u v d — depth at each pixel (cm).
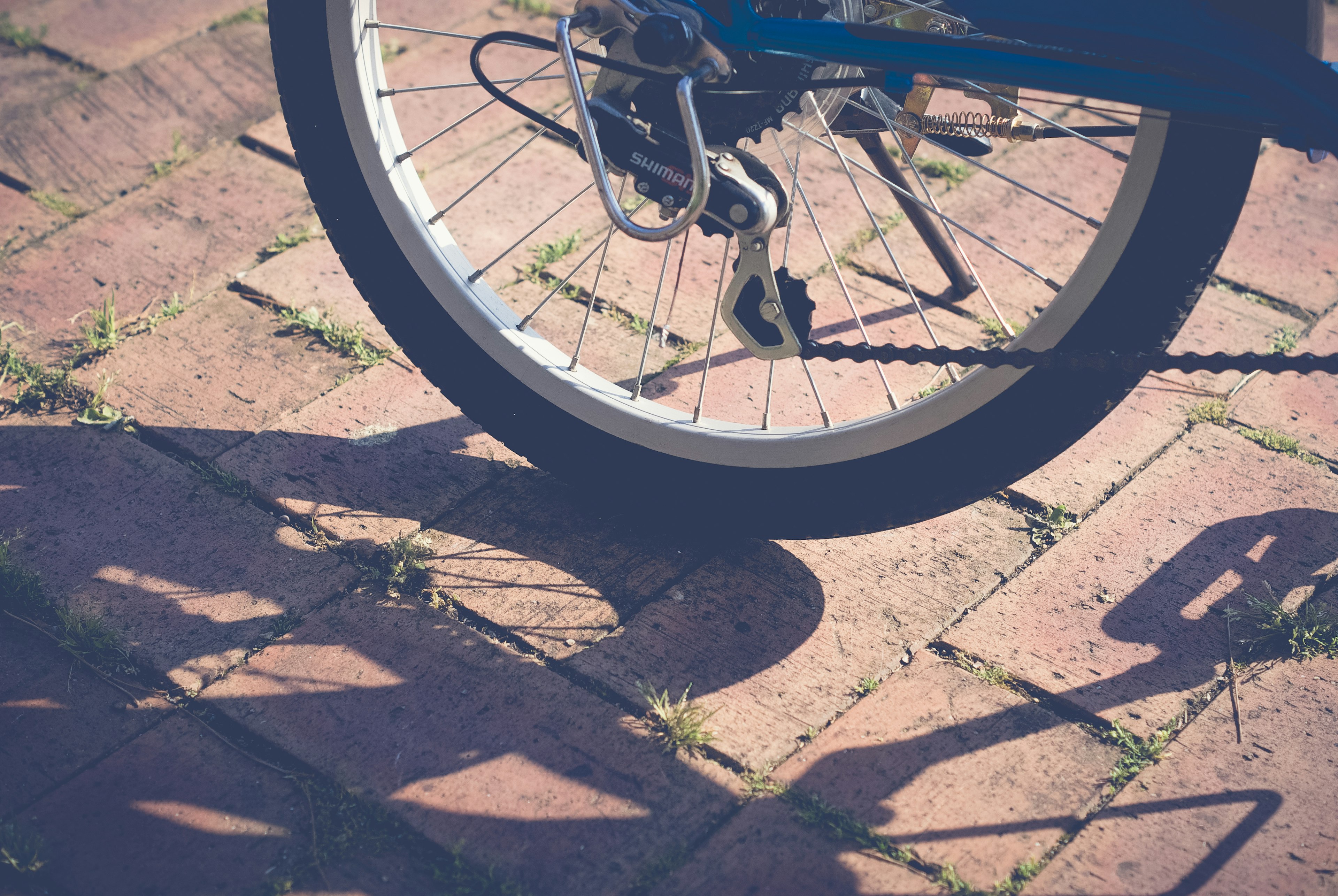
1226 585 206
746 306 178
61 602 198
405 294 204
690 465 200
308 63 187
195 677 188
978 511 219
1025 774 178
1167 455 230
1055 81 148
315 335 253
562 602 202
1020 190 297
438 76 330
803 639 197
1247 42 136
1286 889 164
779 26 153
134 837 167
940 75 152
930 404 183
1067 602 204
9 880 162
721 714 185
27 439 228
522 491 221
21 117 313
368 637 195
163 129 312
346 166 195
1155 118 150
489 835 169
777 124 173
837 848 168
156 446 228
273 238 279
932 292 265
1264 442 232
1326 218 290
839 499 193
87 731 181
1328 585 206
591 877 164
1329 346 256
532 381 204
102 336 249
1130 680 191
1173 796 175
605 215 285
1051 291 266
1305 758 180
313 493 218
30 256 272
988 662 194
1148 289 162
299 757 178
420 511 217
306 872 164
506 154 304
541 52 340
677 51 152
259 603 200
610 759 179
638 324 255
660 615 200
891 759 180
